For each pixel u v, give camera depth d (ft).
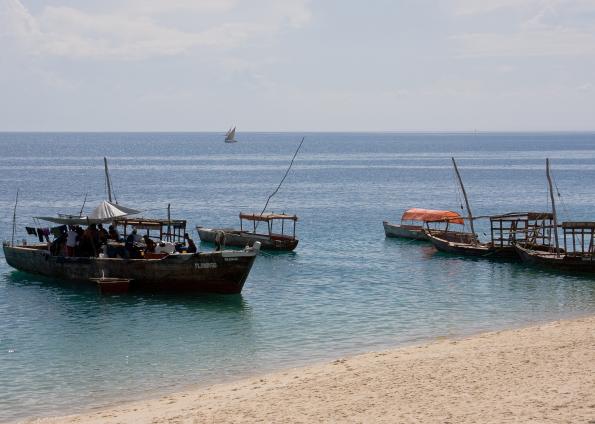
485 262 160.15
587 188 395.96
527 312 111.86
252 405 61.93
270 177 492.54
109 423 60.29
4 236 208.54
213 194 361.92
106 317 109.09
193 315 110.42
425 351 82.48
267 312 112.68
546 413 53.21
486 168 605.31
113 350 91.04
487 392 60.39
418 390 62.75
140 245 138.21
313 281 139.23
